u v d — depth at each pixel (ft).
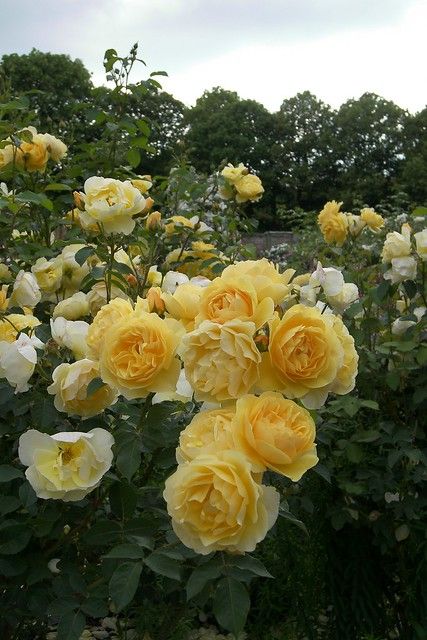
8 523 2.85
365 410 4.76
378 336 5.22
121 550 2.48
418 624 4.47
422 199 55.52
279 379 2.39
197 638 4.79
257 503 2.11
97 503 3.02
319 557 4.63
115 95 5.67
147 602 3.79
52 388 2.78
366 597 4.59
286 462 2.17
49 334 3.49
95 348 2.66
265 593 4.66
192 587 2.27
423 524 4.42
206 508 2.08
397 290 4.82
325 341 2.39
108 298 4.08
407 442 4.33
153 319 2.45
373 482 4.39
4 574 2.93
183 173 6.22
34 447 2.53
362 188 62.03
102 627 5.09
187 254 5.55
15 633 3.49
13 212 4.78
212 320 2.37
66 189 5.32
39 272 4.50
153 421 2.76
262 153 64.23
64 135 6.68
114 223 3.54
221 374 2.29
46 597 3.06
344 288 3.68
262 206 62.54
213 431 2.23
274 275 2.60
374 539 4.48
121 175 5.95
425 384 4.55
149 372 2.41
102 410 2.86
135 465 2.65
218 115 64.13
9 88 6.24
